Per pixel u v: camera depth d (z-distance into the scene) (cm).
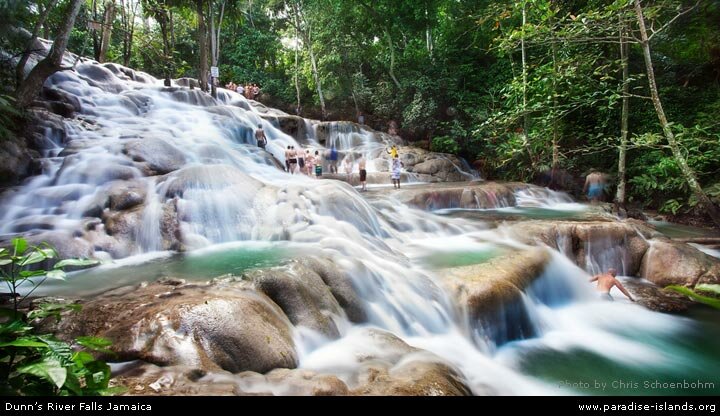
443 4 2195
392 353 403
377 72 2425
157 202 757
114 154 930
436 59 2147
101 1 2458
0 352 229
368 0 2184
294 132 1908
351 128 2031
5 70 1055
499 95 1853
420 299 542
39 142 968
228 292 411
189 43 2800
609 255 830
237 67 2789
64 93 1242
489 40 2008
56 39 1005
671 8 955
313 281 478
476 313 527
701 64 1309
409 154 1794
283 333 378
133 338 324
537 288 651
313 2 2277
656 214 1170
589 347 549
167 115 1428
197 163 1033
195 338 327
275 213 768
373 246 716
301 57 2847
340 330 453
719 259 788
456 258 710
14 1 937
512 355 520
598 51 1311
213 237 729
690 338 575
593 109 1416
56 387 220
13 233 654
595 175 1280
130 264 616
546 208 1220
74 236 649
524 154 1542
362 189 1348
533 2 1275
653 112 1255
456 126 1877
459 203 1216
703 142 962
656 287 767
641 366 498
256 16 3145
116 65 1809
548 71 1223
